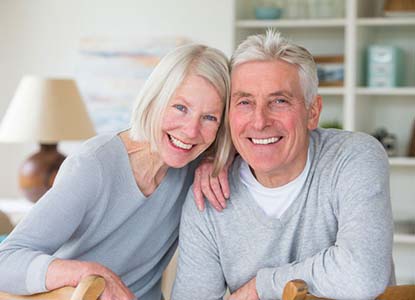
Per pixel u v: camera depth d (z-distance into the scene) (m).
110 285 1.89
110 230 2.19
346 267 1.88
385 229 1.93
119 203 2.17
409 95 4.82
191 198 2.20
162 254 2.35
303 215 2.08
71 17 5.46
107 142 2.18
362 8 4.75
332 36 4.93
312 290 1.93
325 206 2.06
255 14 4.84
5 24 5.56
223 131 2.16
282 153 2.02
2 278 1.96
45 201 2.05
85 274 1.88
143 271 2.32
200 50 2.09
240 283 2.17
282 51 2.01
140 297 2.34
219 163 2.17
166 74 2.08
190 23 5.25
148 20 5.32
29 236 2.01
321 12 4.78
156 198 2.24
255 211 2.11
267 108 2.01
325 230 2.07
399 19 4.54
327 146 2.11
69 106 4.55
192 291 2.19
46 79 4.55
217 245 2.17
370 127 4.91
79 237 2.17
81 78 5.45
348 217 1.96
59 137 4.50
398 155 4.84
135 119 2.14
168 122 2.09
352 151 2.06
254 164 2.04
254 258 2.12
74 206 2.06
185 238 2.21
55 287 1.89
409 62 4.83
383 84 4.66
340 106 4.93
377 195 1.97
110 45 5.38
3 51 5.57
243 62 2.04
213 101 2.08
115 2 5.37
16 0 5.54
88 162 2.10
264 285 2.00
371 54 4.68
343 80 4.70
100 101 5.42
